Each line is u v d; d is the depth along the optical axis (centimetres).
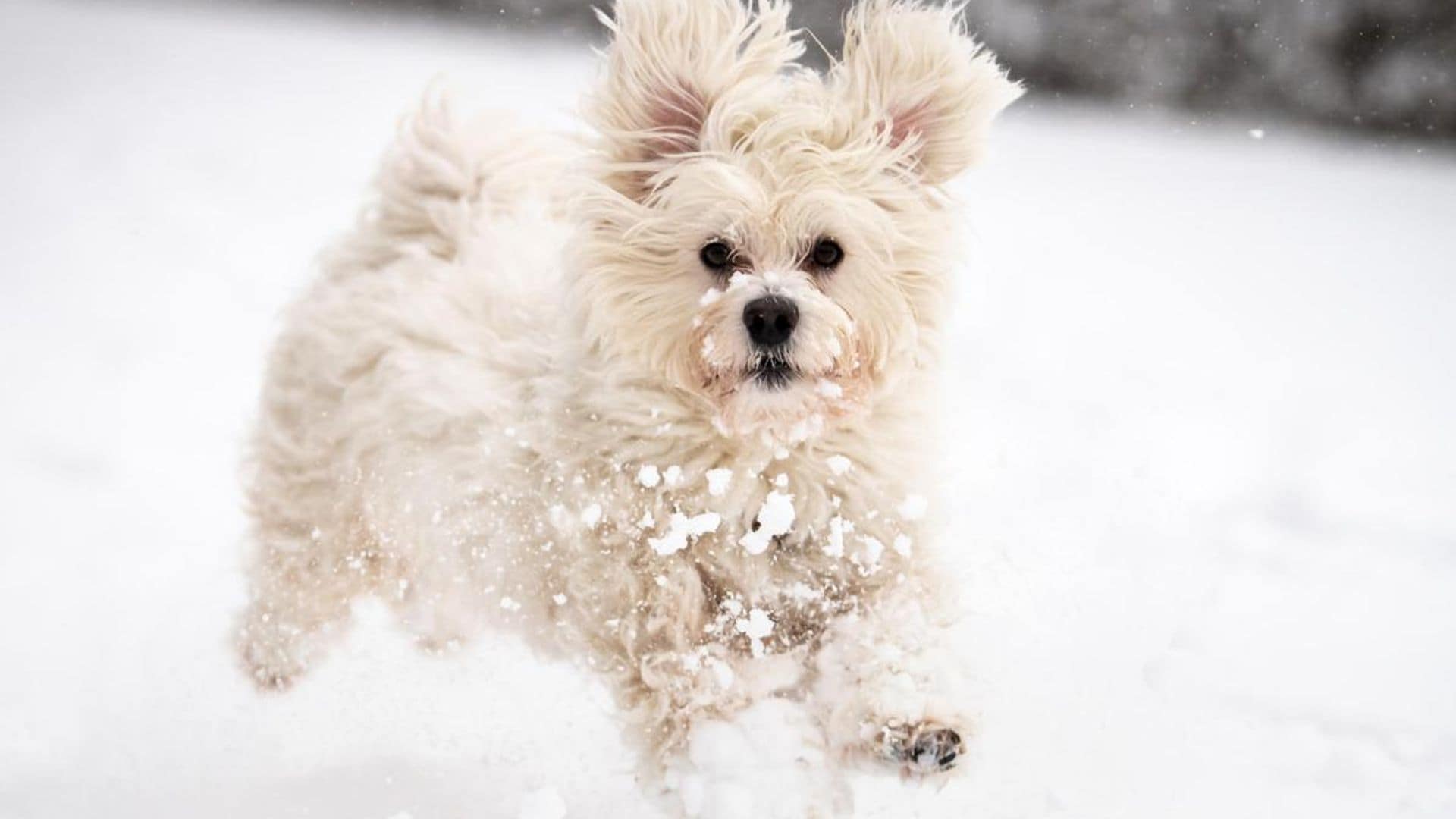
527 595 447
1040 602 482
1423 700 486
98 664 520
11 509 670
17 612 560
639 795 427
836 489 431
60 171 1536
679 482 421
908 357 433
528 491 442
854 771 396
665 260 422
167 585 596
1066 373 945
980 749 410
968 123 446
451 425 467
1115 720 441
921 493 439
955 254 448
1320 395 948
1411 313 1307
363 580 527
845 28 449
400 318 504
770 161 422
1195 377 977
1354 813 419
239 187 1502
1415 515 690
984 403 834
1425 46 3203
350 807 421
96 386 867
